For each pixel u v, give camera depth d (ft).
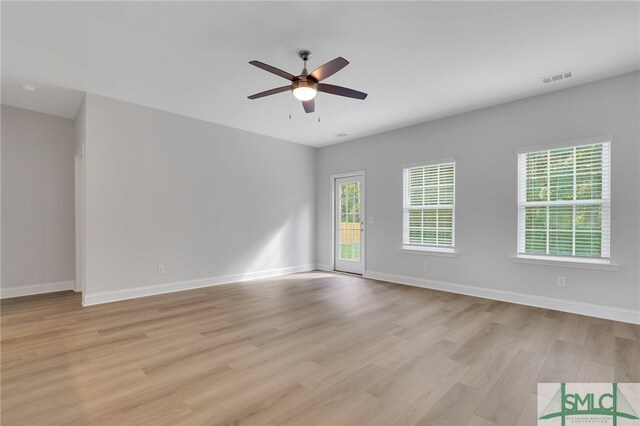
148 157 14.55
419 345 9.16
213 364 7.99
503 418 5.89
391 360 8.22
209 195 16.74
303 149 21.67
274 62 10.32
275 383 7.10
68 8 7.60
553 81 11.70
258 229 19.01
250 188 18.57
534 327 10.57
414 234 17.24
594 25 8.30
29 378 7.25
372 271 19.07
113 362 8.06
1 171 14.20
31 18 7.99
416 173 17.19
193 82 11.88
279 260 20.12
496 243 14.07
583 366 7.86
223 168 17.33
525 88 12.34
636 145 10.84
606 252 11.51
